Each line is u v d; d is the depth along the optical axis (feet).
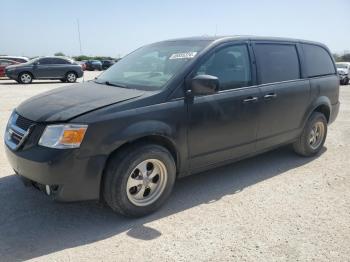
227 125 13.76
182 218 12.01
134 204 11.66
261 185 14.97
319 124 18.81
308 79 17.62
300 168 17.19
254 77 14.88
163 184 12.37
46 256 9.75
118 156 11.05
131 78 13.78
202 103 12.81
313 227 11.53
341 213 12.53
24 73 65.10
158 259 9.71
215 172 16.43
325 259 9.86
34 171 10.44
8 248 10.09
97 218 11.93
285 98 16.06
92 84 14.25
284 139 16.87
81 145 10.34
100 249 10.13
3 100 38.42
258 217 12.14
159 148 11.80
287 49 16.87
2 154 18.07
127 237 10.78
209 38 14.37
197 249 10.19
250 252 10.09
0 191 13.71
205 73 13.12
